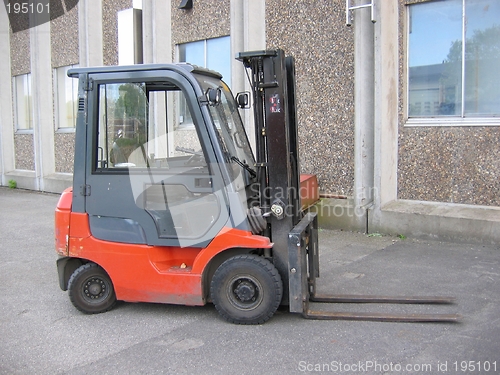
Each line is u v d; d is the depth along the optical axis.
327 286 5.35
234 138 4.72
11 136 14.97
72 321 4.61
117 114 4.54
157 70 4.38
